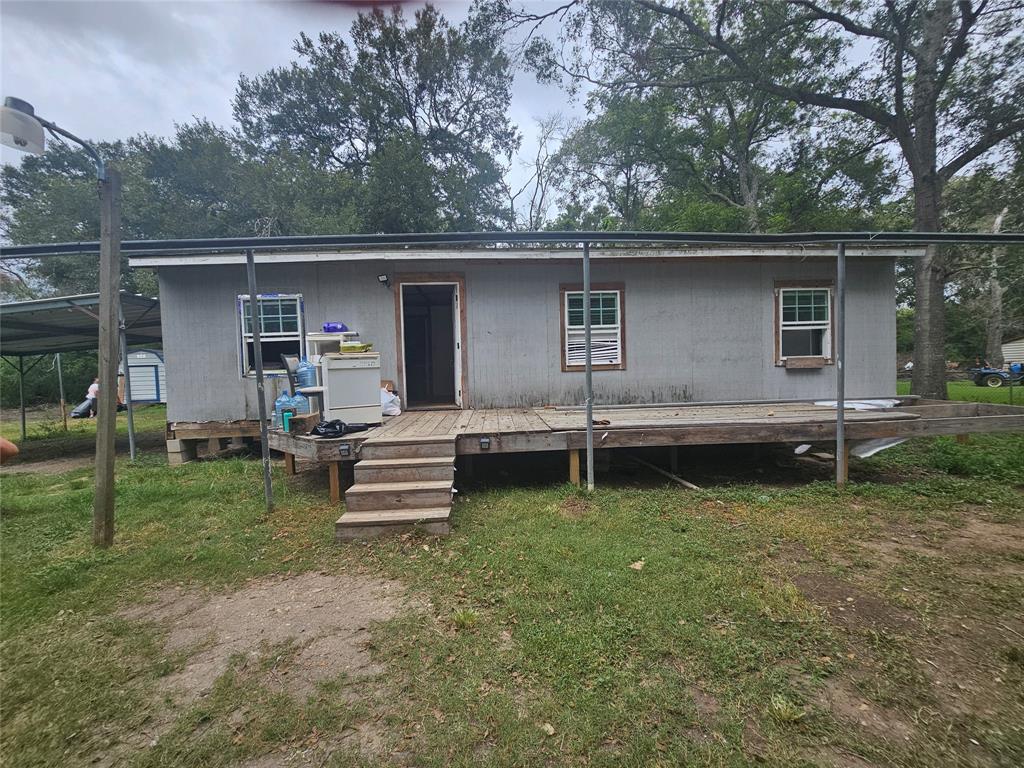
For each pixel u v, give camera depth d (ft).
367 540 12.64
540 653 7.71
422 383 39.27
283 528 13.76
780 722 6.29
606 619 8.63
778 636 8.16
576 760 5.75
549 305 25.55
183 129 70.95
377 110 72.43
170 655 7.97
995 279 70.33
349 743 6.05
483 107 78.28
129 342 42.42
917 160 36.96
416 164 64.69
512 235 14.05
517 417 21.40
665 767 5.62
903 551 11.80
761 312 26.66
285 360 19.61
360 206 63.67
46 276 67.56
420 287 28.60
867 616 8.81
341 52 73.67
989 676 7.20
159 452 28.45
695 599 9.31
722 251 25.05
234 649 8.12
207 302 24.09
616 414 22.11
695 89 55.52
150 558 11.68
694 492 17.06
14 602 9.70
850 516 14.42
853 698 6.74
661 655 7.64
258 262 23.49
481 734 6.15
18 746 6.09
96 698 6.93
